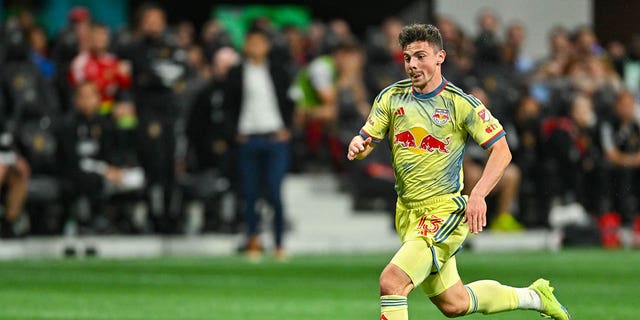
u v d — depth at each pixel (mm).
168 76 57438
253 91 51062
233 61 58719
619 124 68375
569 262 53969
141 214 63562
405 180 22625
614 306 35094
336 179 67188
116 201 58938
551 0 87250
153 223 59688
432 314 32625
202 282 42375
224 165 59750
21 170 54562
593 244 66562
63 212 57156
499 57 66875
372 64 66688
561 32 76000
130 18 80875
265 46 51344
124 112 58656
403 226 22812
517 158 65625
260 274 45938
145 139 57406
